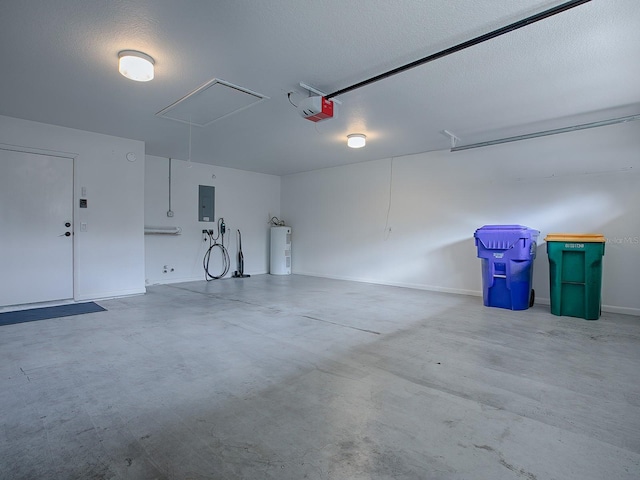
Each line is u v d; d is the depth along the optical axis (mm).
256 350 2990
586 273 4043
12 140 4352
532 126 4582
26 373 2496
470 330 3604
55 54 2789
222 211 7555
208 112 4109
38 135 4539
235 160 6910
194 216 7078
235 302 4992
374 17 2301
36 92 3557
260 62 2916
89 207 4980
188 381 2387
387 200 6672
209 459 1582
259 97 3643
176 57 2834
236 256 7848
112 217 5199
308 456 1605
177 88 3439
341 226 7434
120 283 5309
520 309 4512
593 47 2619
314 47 2680
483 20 2336
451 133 4895
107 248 5156
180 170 6844
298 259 8320
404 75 3111
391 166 6609
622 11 2182
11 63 2936
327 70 3051
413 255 6316
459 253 5762
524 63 2881
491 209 5414
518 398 2164
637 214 4258
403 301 5102
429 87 3363
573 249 4102
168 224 6680
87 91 3523
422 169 6191
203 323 3846
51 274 4684
